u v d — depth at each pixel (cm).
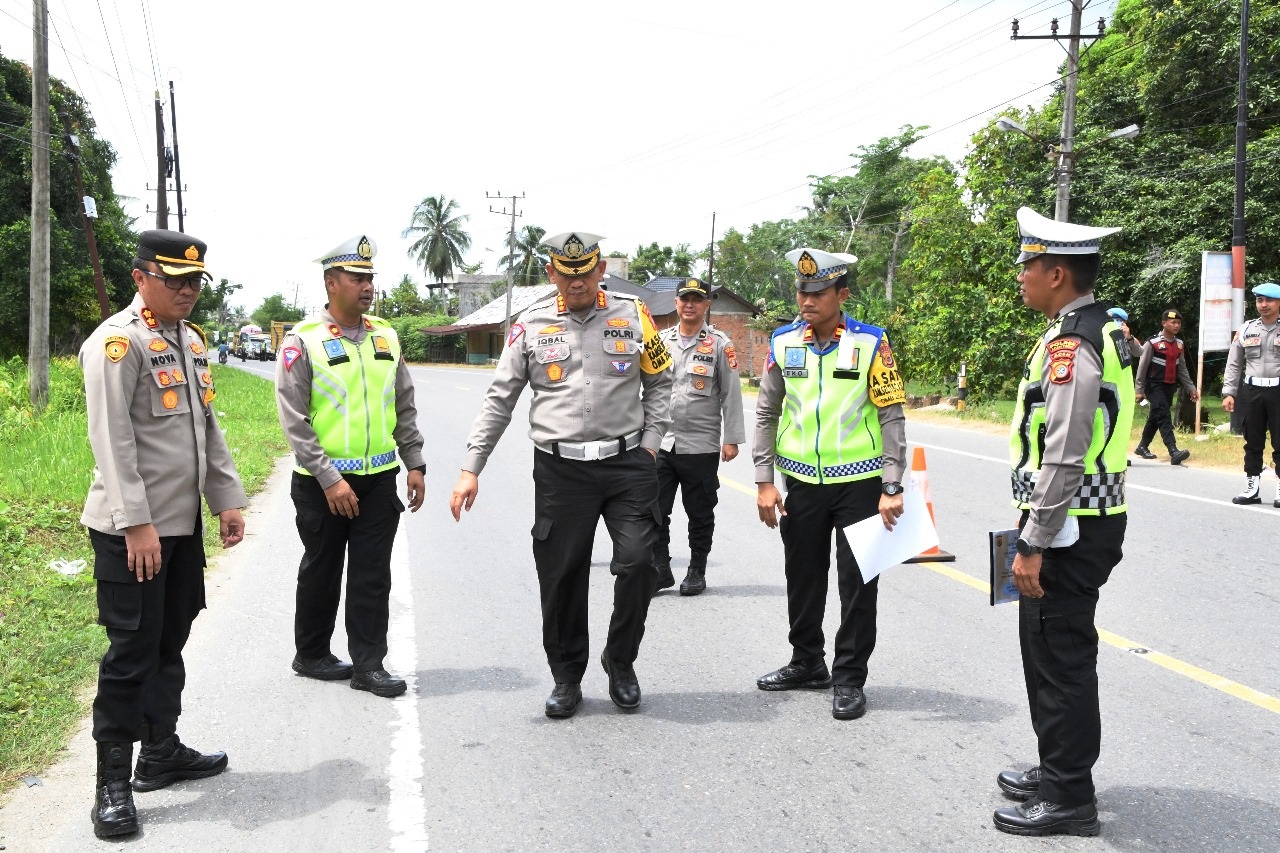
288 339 460
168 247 347
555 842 330
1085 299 328
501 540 811
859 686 440
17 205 2528
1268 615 581
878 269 4856
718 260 5634
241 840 332
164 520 350
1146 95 2116
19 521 731
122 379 337
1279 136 1808
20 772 381
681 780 376
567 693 441
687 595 640
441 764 391
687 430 636
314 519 470
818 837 332
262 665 509
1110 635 545
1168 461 1237
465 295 7850
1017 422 342
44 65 1542
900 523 435
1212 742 407
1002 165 2355
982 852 322
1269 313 898
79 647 505
